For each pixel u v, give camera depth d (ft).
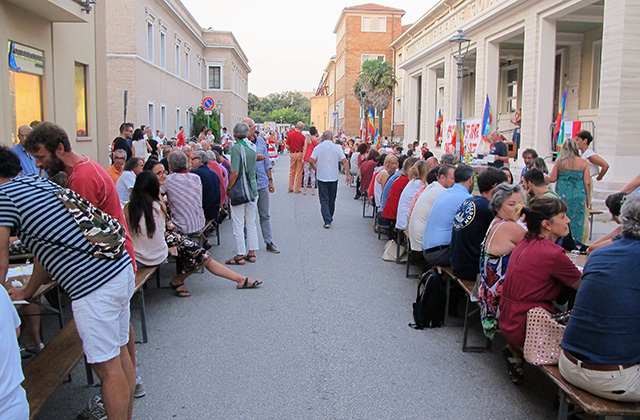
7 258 9.83
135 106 85.97
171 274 26.63
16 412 7.61
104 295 10.62
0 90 34.96
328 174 38.75
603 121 39.86
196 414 13.10
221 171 35.40
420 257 27.89
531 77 53.21
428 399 13.91
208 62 164.55
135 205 19.72
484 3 64.39
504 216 15.60
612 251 10.73
